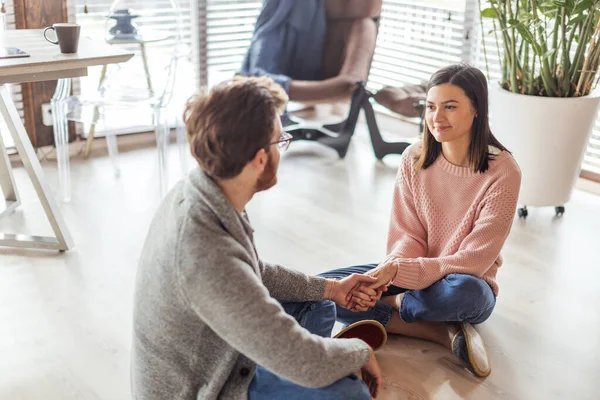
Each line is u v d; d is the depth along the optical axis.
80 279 2.62
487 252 2.11
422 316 2.14
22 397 1.99
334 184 3.60
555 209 3.29
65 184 3.30
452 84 2.06
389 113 4.47
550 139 3.08
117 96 3.37
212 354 1.42
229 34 4.52
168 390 1.42
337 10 4.17
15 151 3.82
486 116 2.11
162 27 4.22
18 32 3.16
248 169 1.36
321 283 1.81
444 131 2.09
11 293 2.51
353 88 3.86
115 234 2.98
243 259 1.34
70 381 2.06
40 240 2.83
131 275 2.66
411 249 2.25
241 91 1.33
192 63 4.46
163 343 1.39
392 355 2.21
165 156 3.40
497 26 3.99
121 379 2.08
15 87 3.77
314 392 1.45
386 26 4.51
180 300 1.34
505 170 2.13
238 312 1.29
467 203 2.19
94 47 2.89
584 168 3.70
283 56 4.16
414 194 2.27
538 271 2.76
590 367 2.18
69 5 3.84
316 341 1.38
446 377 2.11
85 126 4.07
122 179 3.59
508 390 2.06
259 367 1.51
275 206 3.30
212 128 1.31
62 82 3.37
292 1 4.08
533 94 3.15
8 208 3.13
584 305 2.53
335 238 3.01
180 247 1.32
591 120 3.11
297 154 4.01
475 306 2.09
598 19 2.99
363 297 1.87
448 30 4.16
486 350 2.22
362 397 1.47
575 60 3.08
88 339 2.26
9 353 2.18
